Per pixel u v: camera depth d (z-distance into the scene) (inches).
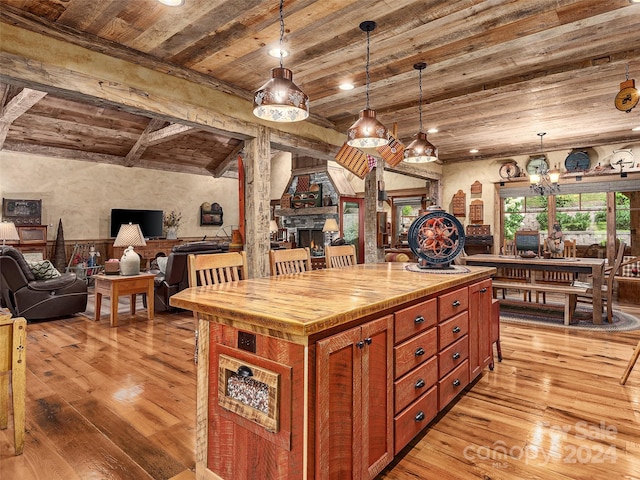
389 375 68.5
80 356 133.5
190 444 79.1
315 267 301.1
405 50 128.9
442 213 116.7
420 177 303.3
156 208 387.5
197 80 147.7
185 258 204.2
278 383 54.7
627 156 248.1
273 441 55.6
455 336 94.3
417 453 76.8
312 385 52.9
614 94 167.0
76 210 336.5
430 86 163.0
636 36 119.8
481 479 68.6
